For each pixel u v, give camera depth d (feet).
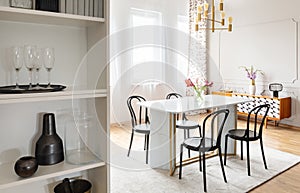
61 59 5.12
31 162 4.09
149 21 17.85
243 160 10.48
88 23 4.89
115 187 8.16
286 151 11.60
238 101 10.82
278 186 8.27
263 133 14.65
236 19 18.31
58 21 4.64
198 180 8.68
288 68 15.93
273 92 15.87
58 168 4.52
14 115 4.66
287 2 15.70
